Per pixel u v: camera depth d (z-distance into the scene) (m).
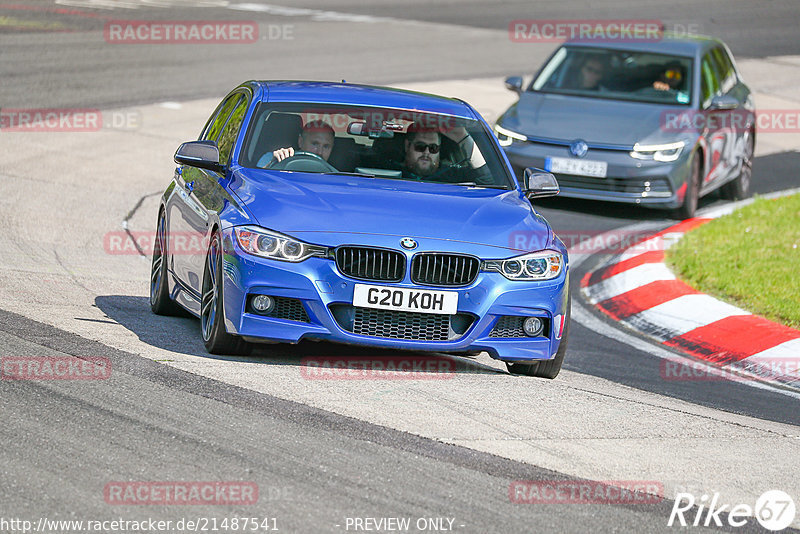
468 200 27.03
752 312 35.28
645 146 48.44
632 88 52.38
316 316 24.56
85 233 41.19
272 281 24.52
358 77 78.31
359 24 106.06
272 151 28.27
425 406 23.02
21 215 42.34
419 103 30.48
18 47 81.38
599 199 48.81
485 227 25.80
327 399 22.75
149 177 51.06
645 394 26.88
